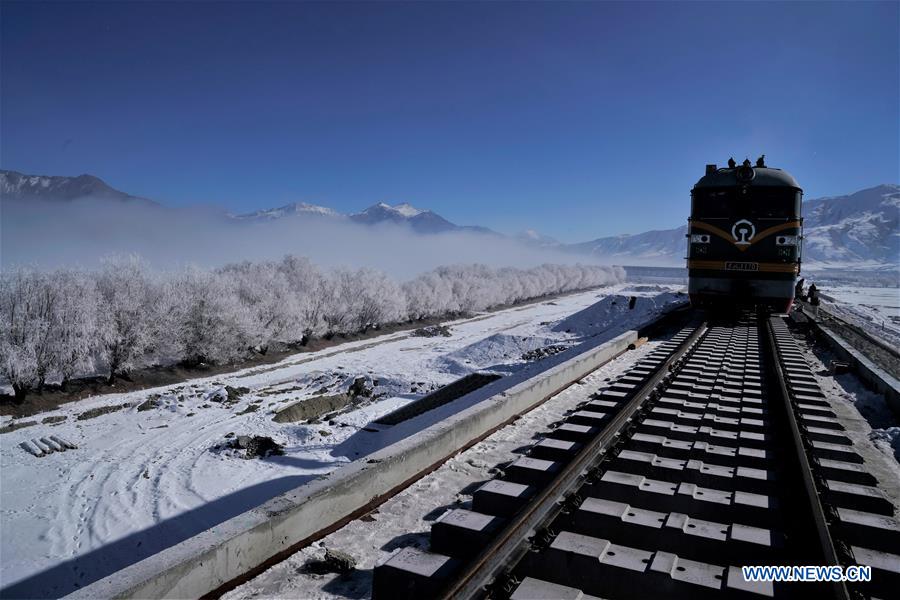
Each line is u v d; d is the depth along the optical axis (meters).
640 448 6.64
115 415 18.70
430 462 6.34
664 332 20.80
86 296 22.77
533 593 3.55
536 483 5.54
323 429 16.25
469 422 7.26
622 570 3.70
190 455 14.37
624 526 4.43
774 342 15.27
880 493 5.25
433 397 18.20
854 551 4.22
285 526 4.36
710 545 4.17
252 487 12.17
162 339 25.56
